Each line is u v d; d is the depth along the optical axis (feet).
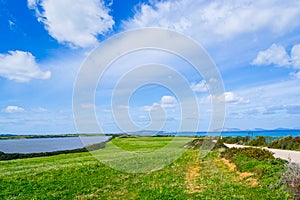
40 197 45.52
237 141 155.02
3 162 84.74
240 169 63.36
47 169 69.46
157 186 51.83
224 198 41.98
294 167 51.70
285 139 124.77
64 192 48.47
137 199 43.75
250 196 42.24
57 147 127.13
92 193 48.29
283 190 43.01
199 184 53.01
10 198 44.93
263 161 65.05
